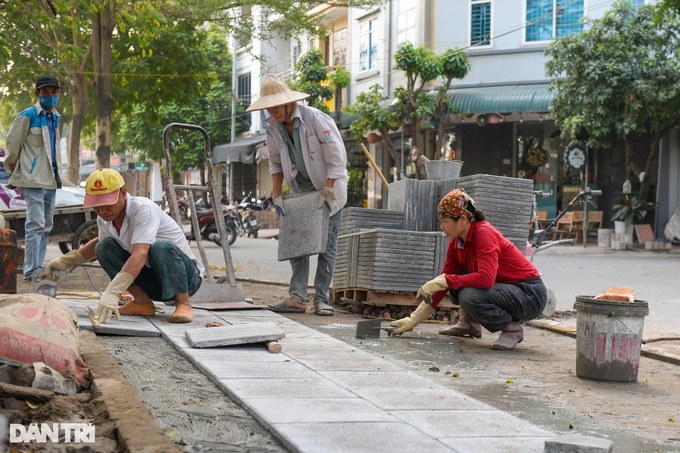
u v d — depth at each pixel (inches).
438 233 290.0
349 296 309.7
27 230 338.3
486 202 283.4
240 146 1207.6
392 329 253.6
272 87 285.1
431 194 323.0
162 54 898.7
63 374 153.9
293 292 295.3
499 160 908.6
